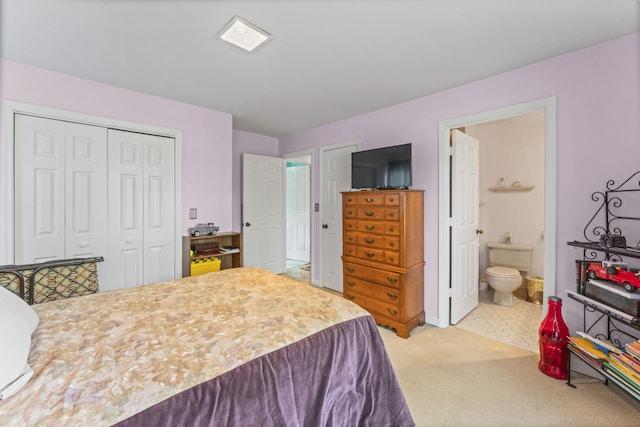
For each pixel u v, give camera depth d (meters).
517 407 1.64
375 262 2.72
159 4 1.48
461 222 2.86
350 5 1.50
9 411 0.68
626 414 1.58
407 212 2.53
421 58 2.07
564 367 1.91
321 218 4.00
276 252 4.61
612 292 1.62
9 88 2.11
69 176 2.40
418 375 1.95
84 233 2.47
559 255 2.06
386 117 3.14
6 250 2.11
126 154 2.69
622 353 1.56
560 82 2.04
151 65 2.18
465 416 1.58
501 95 2.32
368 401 1.28
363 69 2.24
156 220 2.87
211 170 3.23
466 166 2.94
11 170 2.13
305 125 3.91
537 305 3.29
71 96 2.36
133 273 2.74
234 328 1.13
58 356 0.91
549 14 1.58
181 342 1.02
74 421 0.66
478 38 1.82
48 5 1.48
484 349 2.30
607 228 1.87
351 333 1.23
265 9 1.53
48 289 1.74
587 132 1.93
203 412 0.78
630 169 1.79
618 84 1.82
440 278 2.72
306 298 1.46
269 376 0.93
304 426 0.99
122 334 1.07
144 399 0.74
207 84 2.53
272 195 4.53
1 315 0.85
